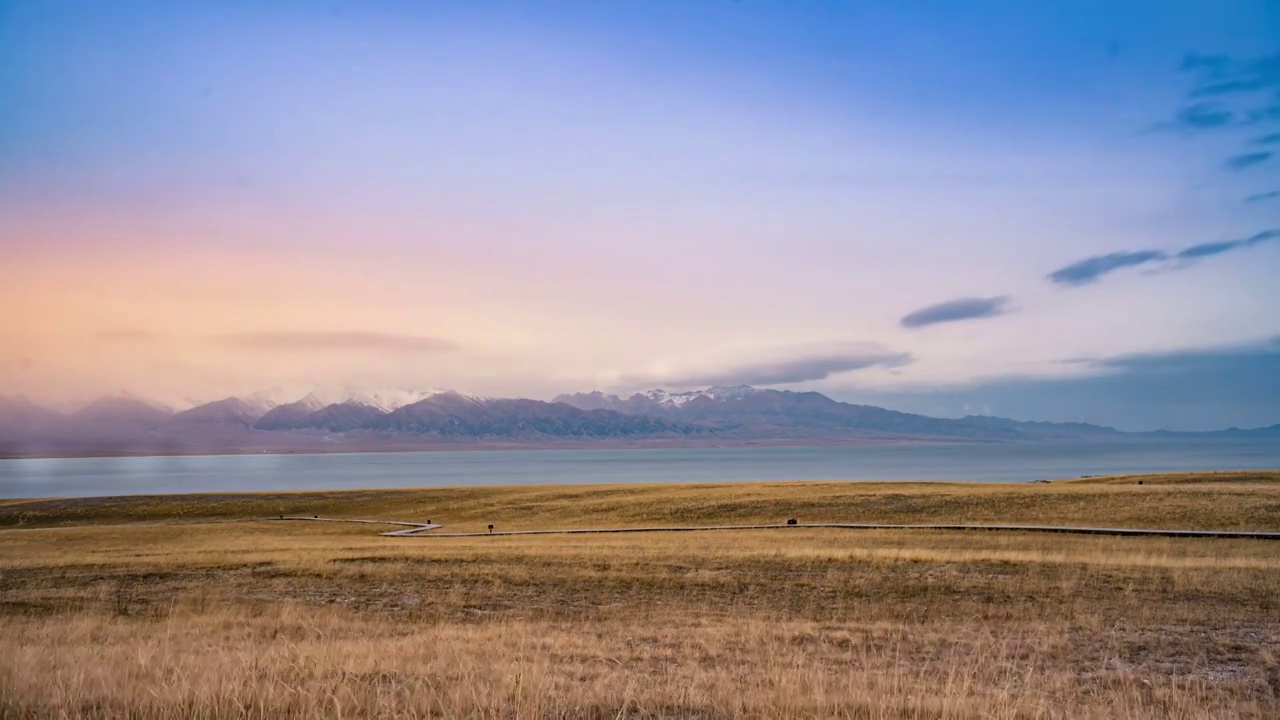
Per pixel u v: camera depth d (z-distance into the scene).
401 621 20.14
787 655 14.38
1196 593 22.62
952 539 40.25
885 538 41.12
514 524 69.38
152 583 27.53
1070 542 37.88
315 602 23.47
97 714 8.22
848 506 62.78
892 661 14.15
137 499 101.25
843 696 9.64
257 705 8.47
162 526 68.62
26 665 10.27
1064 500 57.59
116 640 15.44
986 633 16.94
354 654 12.89
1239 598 21.83
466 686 9.27
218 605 22.11
